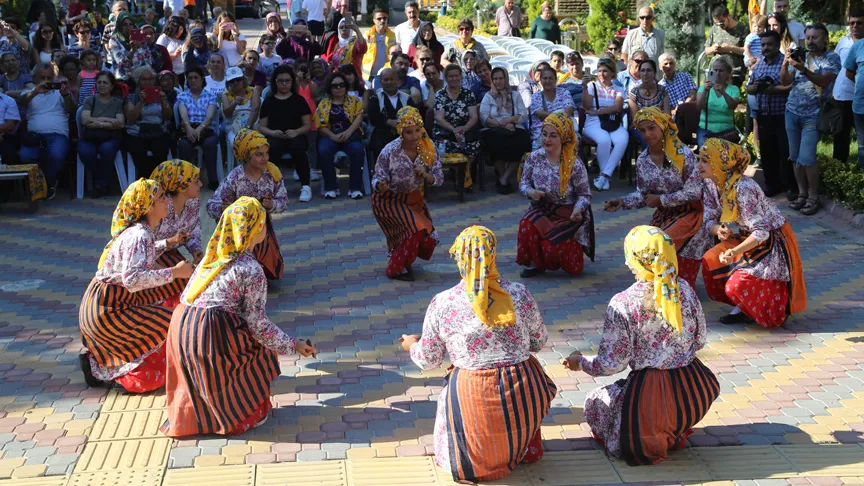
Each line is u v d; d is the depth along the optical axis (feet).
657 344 14.55
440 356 14.51
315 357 19.74
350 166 35.37
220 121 37.83
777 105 32.73
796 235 29.50
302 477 14.55
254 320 15.49
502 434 14.01
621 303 14.46
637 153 38.34
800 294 20.98
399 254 24.89
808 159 31.17
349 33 48.19
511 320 13.84
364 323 21.89
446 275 25.80
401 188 24.79
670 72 37.78
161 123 36.19
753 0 49.80
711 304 23.25
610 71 37.50
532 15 84.89
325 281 25.25
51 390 17.97
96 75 37.24
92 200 35.68
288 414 16.93
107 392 17.88
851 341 20.48
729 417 16.81
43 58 45.14
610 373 14.55
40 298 23.93
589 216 25.02
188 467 14.87
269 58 44.70
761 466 14.93
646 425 14.58
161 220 18.79
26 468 14.76
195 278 15.57
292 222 32.07
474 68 39.88
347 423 16.55
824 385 18.19
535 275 25.80
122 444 15.67
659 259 13.99
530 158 25.21
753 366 19.17
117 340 17.30
